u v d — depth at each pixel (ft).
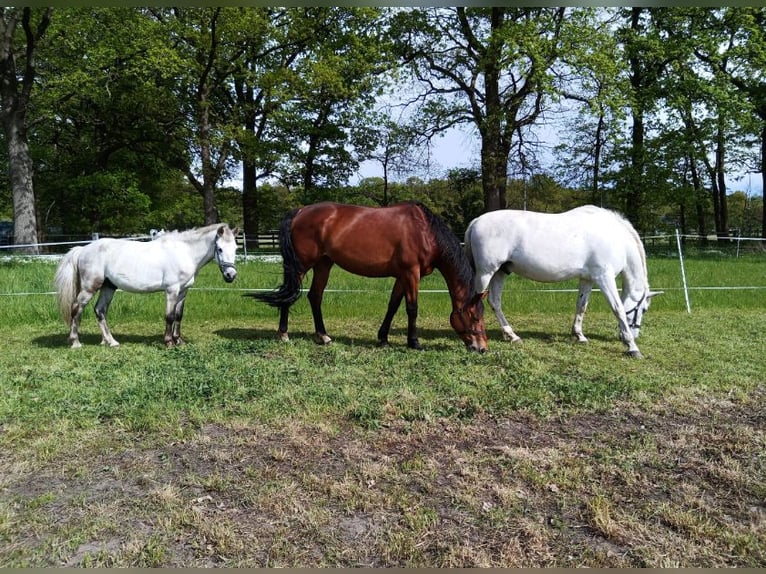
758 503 9.61
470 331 19.40
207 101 63.16
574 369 17.56
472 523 8.87
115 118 73.46
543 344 21.20
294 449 11.55
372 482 10.12
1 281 31.68
